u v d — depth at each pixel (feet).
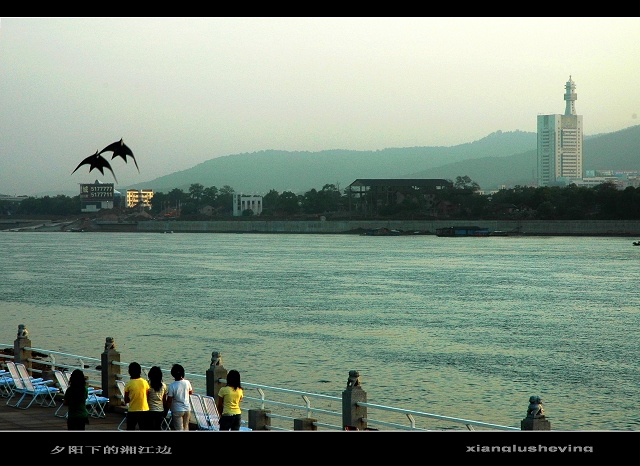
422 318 267.59
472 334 233.14
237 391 63.26
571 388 163.02
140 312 285.84
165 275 449.06
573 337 228.22
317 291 357.20
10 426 71.67
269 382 168.55
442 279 417.90
